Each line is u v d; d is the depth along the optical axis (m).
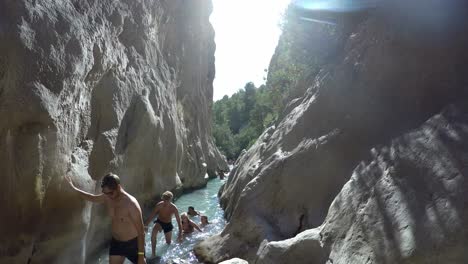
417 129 4.30
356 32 8.38
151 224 9.76
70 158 5.91
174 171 12.87
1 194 4.58
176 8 15.58
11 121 4.57
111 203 4.86
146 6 10.64
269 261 5.11
